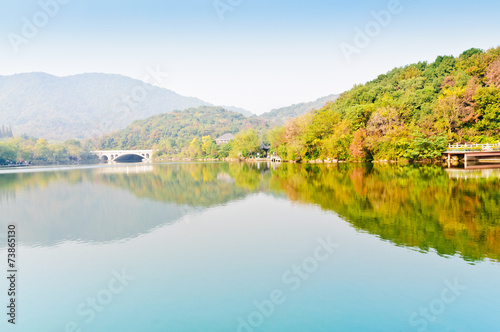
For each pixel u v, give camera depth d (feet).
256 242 69.92
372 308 42.24
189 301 45.03
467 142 252.62
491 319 39.17
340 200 114.11
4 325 40.24
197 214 100.07
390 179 164.14
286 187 155.63
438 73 429.38
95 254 64.85
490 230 72.79
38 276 54.60
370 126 294.87
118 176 248.73
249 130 549.54
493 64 341.62
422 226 77.41
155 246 68.90
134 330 38.58
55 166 433.89
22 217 99.81
